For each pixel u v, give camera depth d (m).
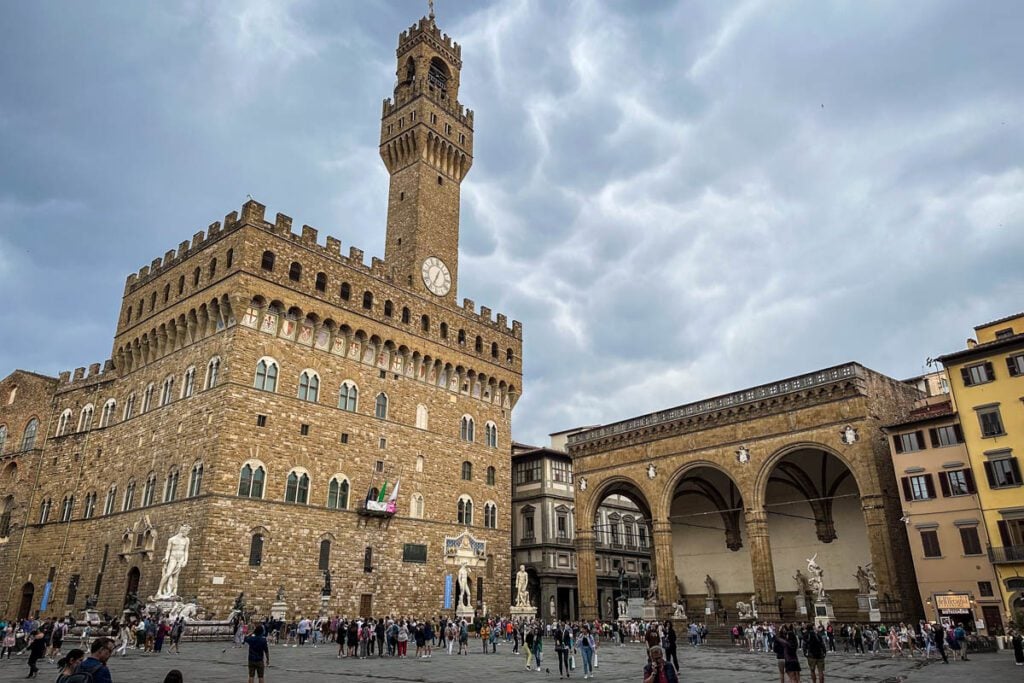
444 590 73.06
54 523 72.12
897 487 58.06
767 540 63.28
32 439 80.25
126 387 72.31
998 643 48.47
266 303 63.16
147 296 73.50
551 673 35.84
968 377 55.25
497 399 88.06
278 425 61.91
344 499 65.88
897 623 52.59
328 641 56.84
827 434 60.97
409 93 89.94
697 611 80.88
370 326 72.50
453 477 78.12
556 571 90.44
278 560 58.81
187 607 51.22
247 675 31.25
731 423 68.06
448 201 88.12
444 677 32.84
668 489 71.69
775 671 36.62
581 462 80.69
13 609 70.81
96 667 12.56
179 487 59.22
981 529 52.16
